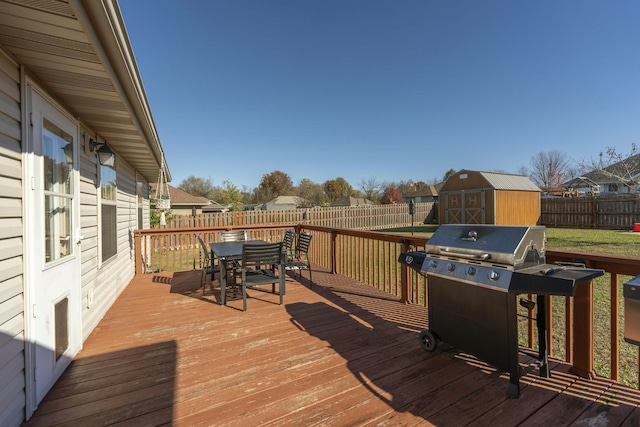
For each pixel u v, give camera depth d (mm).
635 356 2531
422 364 2223
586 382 1926
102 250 3381
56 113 2195
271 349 2496
